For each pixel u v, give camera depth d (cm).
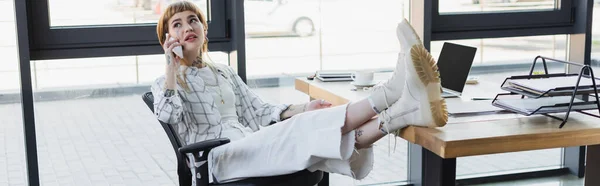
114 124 367
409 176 422
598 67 428
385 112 256
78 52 343
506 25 411
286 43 386
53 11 338
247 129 312
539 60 426
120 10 350
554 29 419
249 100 324
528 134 233
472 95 306
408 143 419
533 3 416
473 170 433
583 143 240
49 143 358
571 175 440
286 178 277
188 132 300
